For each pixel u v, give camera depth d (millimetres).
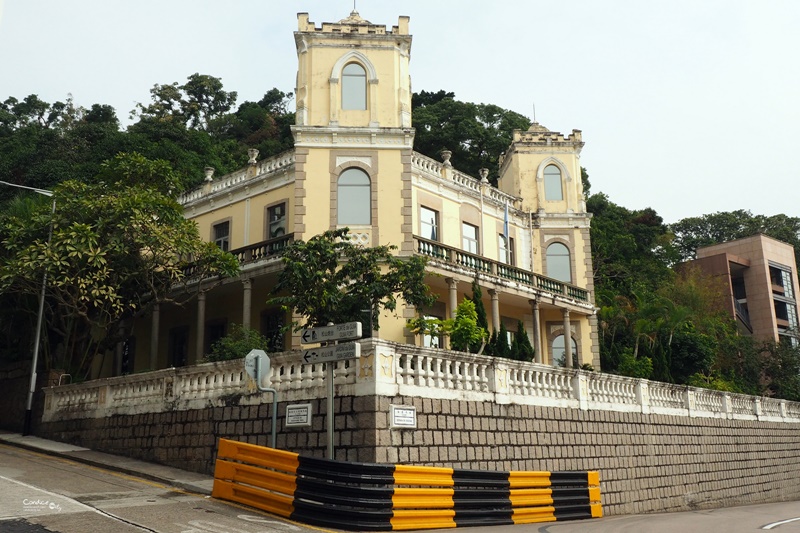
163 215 24172
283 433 15297
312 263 20562
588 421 19812
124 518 11070
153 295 26188
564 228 36406
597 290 46188
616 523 15508
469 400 16141
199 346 28500
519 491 14594
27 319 26547
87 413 20609
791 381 46531
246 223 31031
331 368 13242
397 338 26109
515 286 31156
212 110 80188
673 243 82688
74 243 22172
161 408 18156
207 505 12812
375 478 12109
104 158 45438
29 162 43656
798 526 15742
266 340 24719
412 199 29688
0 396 26609
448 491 13070
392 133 27516
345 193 27141
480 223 33125
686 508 23188
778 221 82688
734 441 27391
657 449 22562
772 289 67562
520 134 37438
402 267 21234
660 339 38031
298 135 27344
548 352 34781
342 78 28125
